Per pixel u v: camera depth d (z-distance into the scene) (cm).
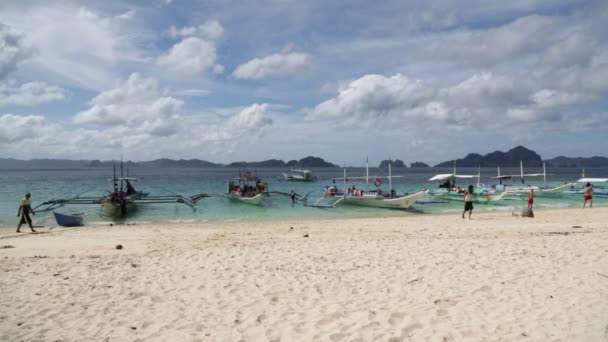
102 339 551
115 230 1770
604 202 3222
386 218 2223
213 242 1348
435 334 537
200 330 577
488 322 570
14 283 805
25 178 9250
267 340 538
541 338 511
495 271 828
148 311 653
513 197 3353
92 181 7525
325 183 7119
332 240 1320
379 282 783
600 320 559
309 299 696
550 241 1148
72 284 799
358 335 541
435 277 803
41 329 585
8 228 1908
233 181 3616
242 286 778
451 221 1950
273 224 2003
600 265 848
